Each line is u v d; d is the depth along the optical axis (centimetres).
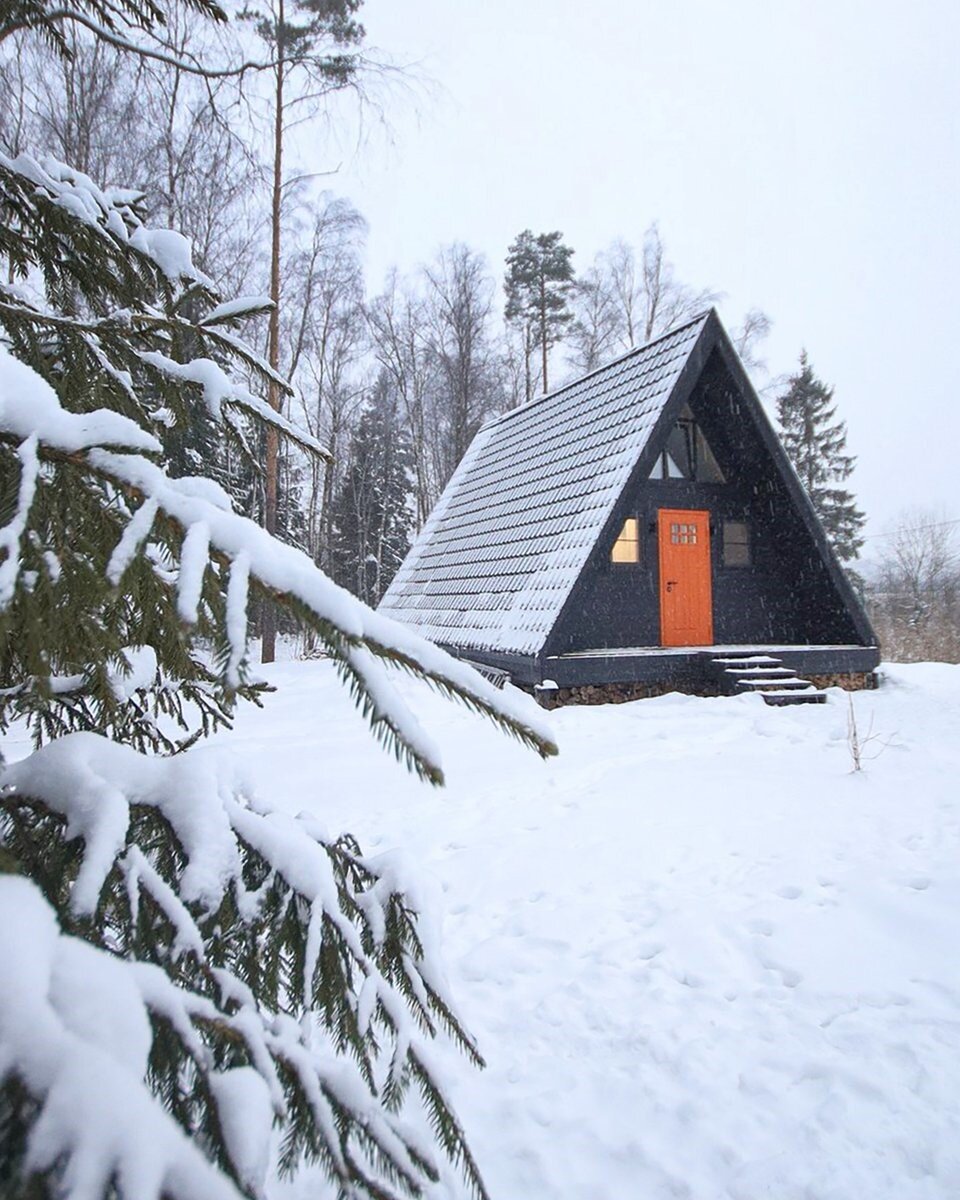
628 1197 221
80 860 118
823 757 647
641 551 1120
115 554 101
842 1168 223
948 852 425
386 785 591
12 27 224
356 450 2881
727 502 1169
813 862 425
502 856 453
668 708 891
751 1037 283
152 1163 66
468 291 2572
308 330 2142
